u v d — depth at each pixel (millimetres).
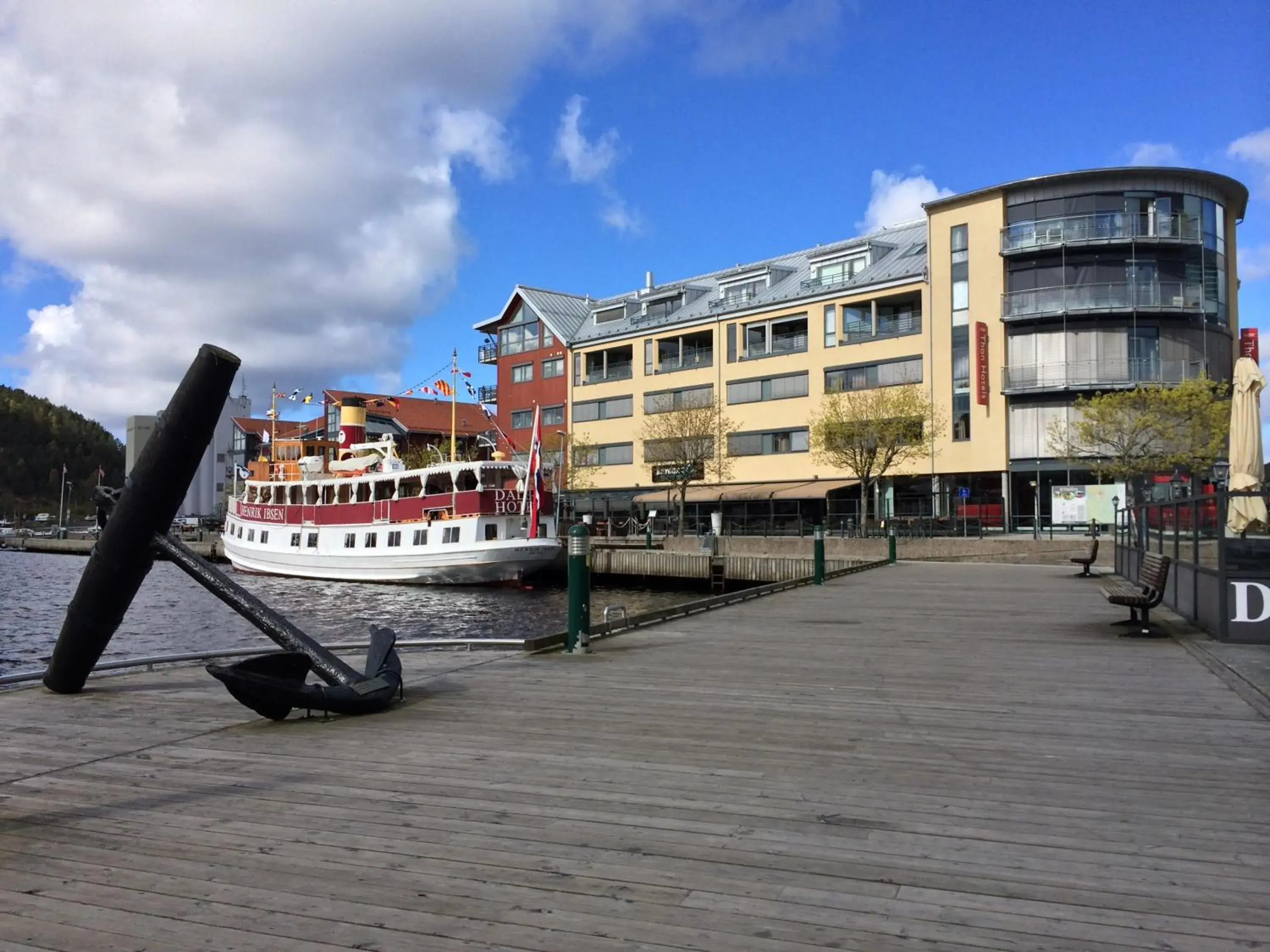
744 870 4418
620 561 44094
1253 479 18047
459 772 6258
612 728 7566
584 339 67250
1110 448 40969
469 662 11250
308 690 7789
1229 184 46062
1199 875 4312
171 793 5840
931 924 3812
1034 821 5117
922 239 54500
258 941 3723
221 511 97625
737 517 54906
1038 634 13570
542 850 4719
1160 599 13484
